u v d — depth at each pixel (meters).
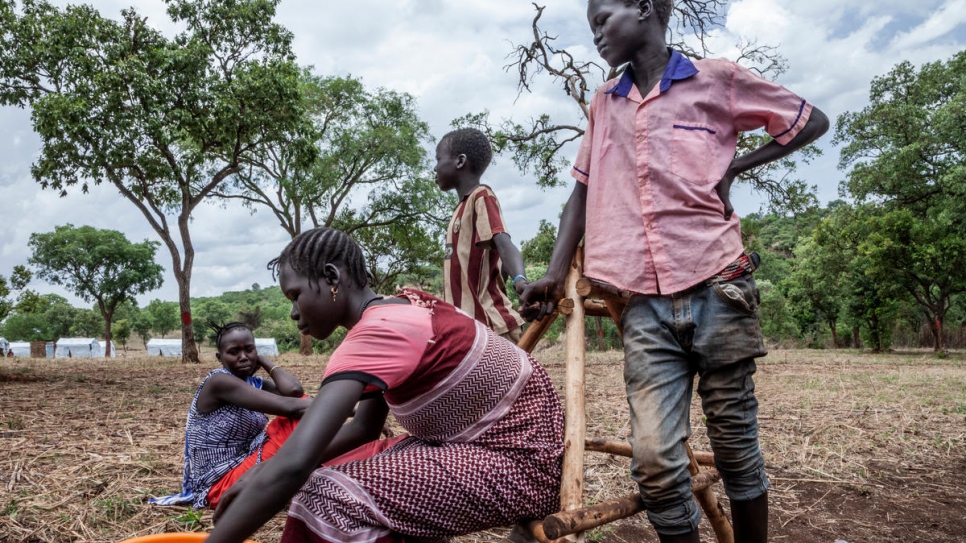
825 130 2.25
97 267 50.03
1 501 3.34
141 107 15.44
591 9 2.40
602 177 2.38
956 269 26.88
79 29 15.52
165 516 3.22
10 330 79.12
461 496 1.87
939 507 4.12
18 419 5.92
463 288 3.19
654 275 2.21
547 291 2.41
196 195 20.53
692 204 2.20
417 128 26.39
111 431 5.38
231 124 16.52
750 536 2.25
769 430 6.50
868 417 7.37
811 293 41.59
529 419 2.02
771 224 87.19
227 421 3.39
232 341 3.50
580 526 1.93
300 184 24.27
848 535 3.63
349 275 2.00
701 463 2.91
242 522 1.63
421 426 2.02
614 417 7.00
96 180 15.62
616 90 2.39
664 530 2.12
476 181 3.33
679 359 2.21
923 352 32.97
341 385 1.78
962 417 7.37
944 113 26.41
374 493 1.80
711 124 2.27
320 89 25.06
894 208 29.86
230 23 16.61
